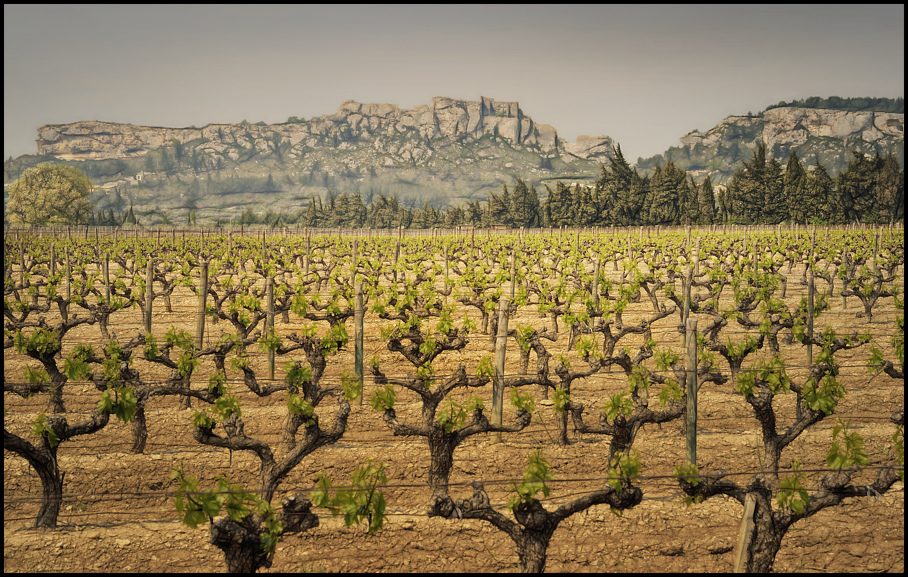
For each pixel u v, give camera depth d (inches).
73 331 641.0
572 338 513.3
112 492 335.0
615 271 1269.7
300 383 340.8
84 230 2372.0
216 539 225.8
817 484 333.4
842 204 2650.1
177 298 873.5
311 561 280.8
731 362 432.5
